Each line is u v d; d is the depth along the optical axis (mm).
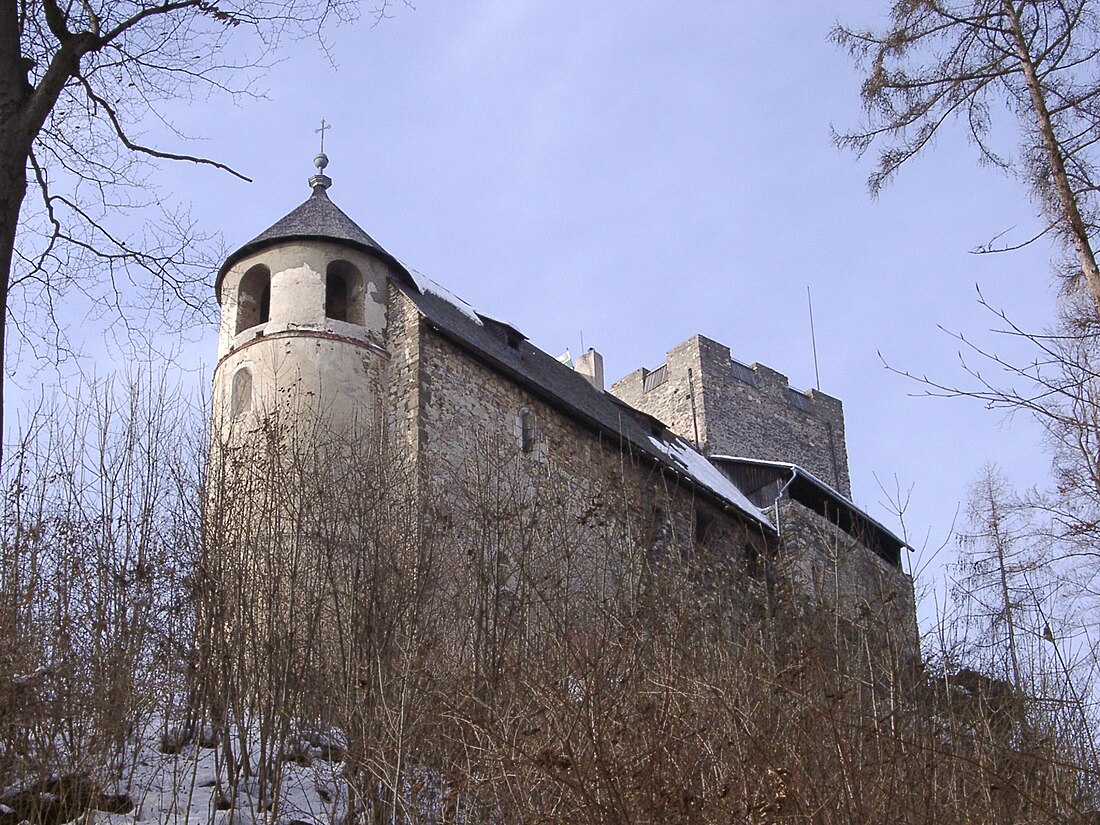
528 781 7516
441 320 20812
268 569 11438
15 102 7387
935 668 9367
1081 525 10125
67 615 10711
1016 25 11812
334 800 8859
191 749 10062
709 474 26422
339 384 19453
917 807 7688
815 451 38844
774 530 24422
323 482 13344
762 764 7320
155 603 11219
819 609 9680
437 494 15391
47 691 9617
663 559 12344
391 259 21266
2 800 8359
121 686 9836
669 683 7863
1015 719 8898
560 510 14078
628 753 7496
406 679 8852
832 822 7035
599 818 6934
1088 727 9125
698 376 36625
